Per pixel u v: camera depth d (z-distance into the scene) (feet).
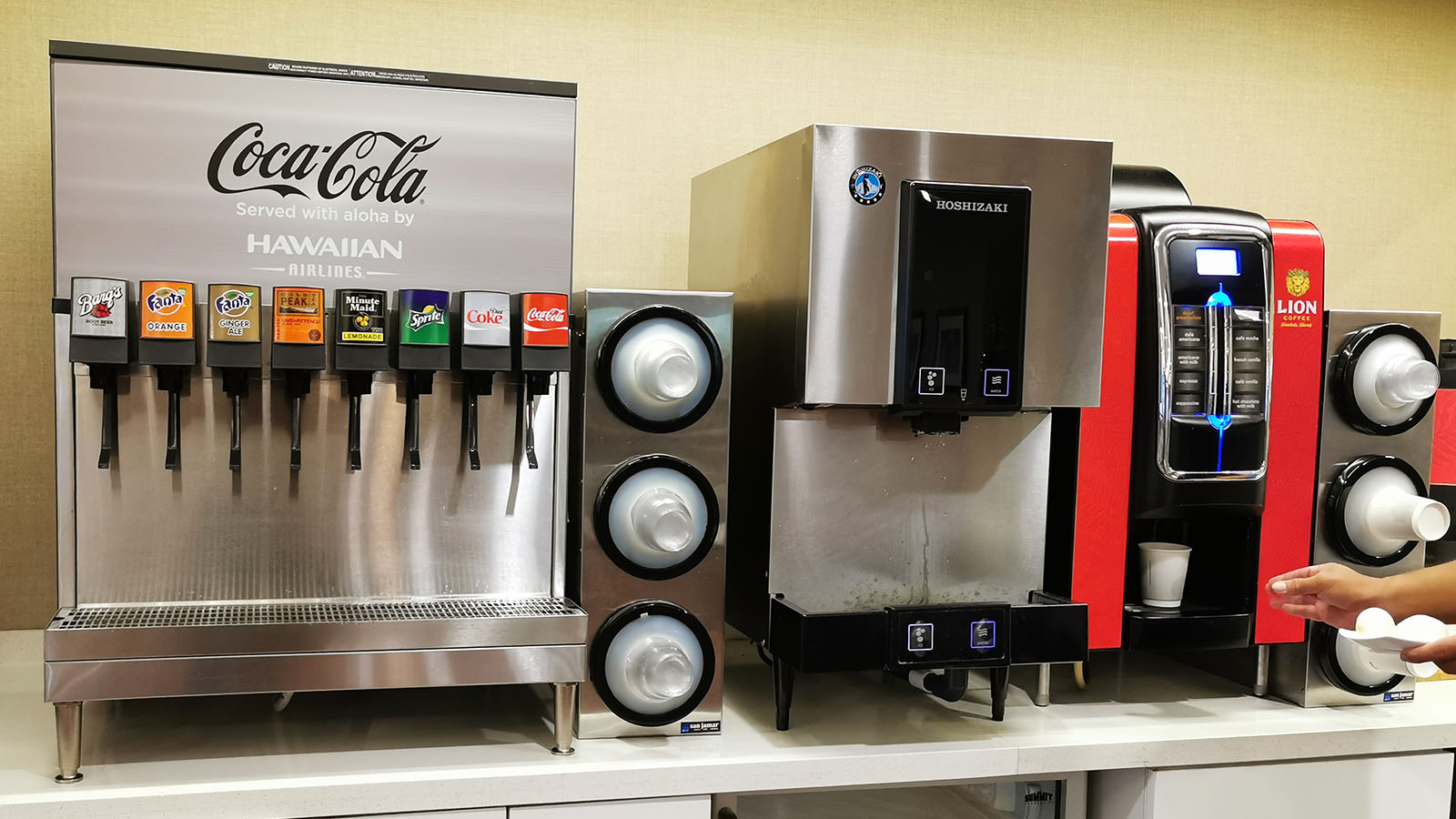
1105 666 5.31
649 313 3.92
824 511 4.09
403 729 4.13
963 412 4.12
